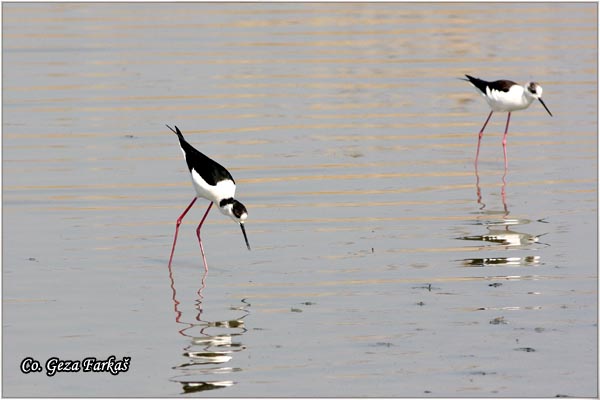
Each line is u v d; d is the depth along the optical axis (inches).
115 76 981.2
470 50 1081.4
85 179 694.5
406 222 602.9
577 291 484.1
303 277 508.1
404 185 684.7
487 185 684.7
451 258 535.2
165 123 833.5
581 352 412.2
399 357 409.7
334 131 816.9
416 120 857.5
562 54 1062.4
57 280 504.4
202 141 783.1
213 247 560.7
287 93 927.7
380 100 910.4
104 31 1170.6
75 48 1089.4
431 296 478.9
